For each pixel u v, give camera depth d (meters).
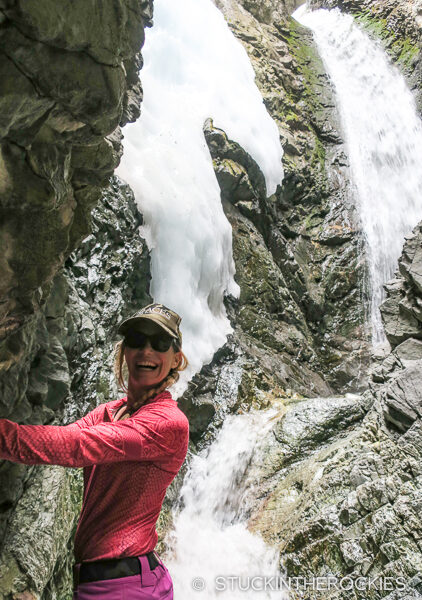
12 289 1.96
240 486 6.23
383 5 15.33
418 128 13.65
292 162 10.93
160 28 9.78
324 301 10.28
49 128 1.83
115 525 1.73
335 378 9.75
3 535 2.65
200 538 5.63
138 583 1.69
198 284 7.85
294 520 5.30
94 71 1.75
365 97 13.63
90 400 4.96
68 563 3.38
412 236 5.64
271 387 7.87
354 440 5.65
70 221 2.18
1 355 2.18
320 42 14.77
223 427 7.03
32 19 1.43
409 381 5.25
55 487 3.13
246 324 8.67
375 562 4.46
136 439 1.70
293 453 6.30
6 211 1.80
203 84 9.74
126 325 1.95
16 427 1.59
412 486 4.68
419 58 14.13
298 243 10.60
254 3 13.25
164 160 7.95
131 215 6.79
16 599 2.42
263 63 11.93
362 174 12.09
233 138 9.43
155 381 1.91
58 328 3.96
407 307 5.67
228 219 9.13
